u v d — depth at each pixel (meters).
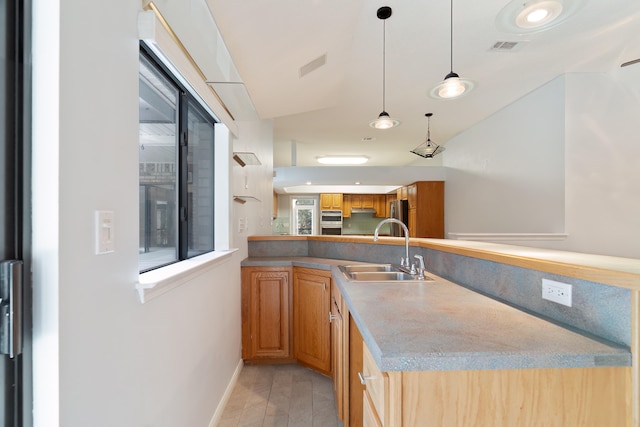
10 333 0.63
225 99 1.99
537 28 2.15
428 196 5.67
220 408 1.91
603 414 0.82
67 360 0.69
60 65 0.68
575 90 3.11
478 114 4.22
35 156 0.67
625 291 0.84
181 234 1.60
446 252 1.81
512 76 3.15
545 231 3.36
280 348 2.60
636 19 2.27
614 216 3.11
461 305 1.21
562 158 3.14
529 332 0.94
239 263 2.53
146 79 1.40
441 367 0.78
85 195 0.76
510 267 1.28
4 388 0.64
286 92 2.81
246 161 2.65
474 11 2.13
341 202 7.68
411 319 1.04
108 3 0.85
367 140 5.57
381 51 2.62
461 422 0.80
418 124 4.64
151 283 1.01
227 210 2.12
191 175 1.79
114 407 0.87
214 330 1.81
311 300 2.44
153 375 1.10
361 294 1.38
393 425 0.79
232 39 1.72
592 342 0.86
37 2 0.67
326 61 2.54
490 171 4.29
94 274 0.79
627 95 3.06
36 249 0.67
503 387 0.81
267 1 1.56
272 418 1.88
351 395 1.60
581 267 0.96
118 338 0.89
